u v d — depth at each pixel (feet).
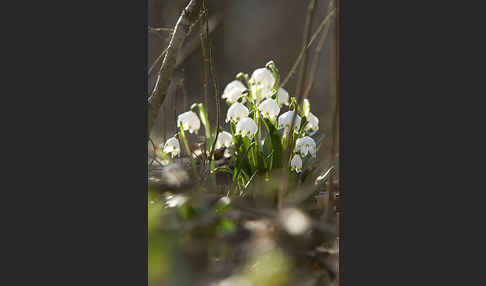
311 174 4.11
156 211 3.90
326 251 3.90
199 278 3.85
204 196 3.96
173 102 4.26
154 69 4.16
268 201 4.01
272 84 4.14
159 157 4.14
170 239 3.88
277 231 3.87
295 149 4.02
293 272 3.85
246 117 4.05
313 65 4.20
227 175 4.22
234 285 3.82
